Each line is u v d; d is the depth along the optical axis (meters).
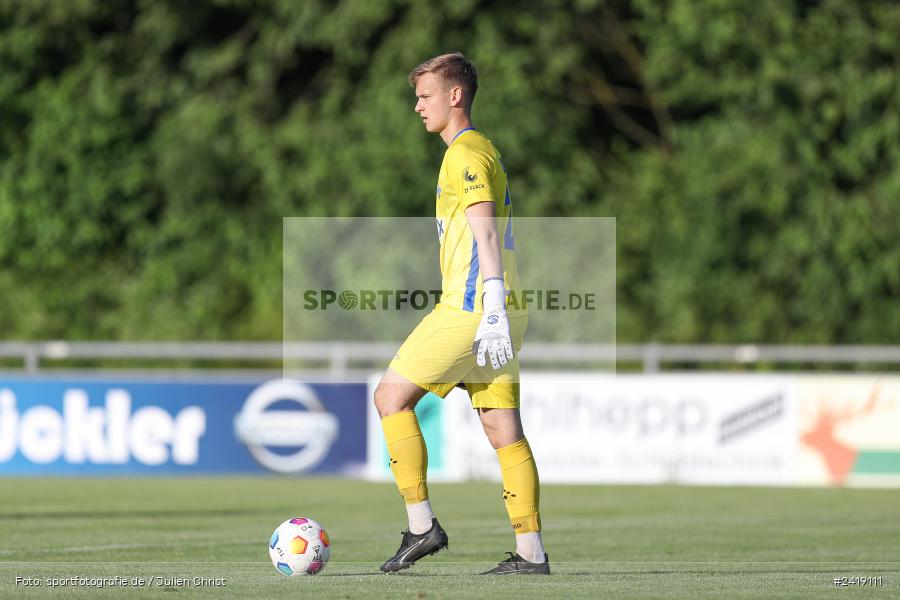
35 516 36.31
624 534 32.75
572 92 82.25
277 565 19.86
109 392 50.03
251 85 84.69
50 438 49.97
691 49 78.19
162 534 31.41
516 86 74.19
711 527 34.72
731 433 48.72
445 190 19.03
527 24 77.06
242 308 76.81
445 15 75.56
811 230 75.94
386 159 73.81
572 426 49.12
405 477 19.83
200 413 50.22
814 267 75.56
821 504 42.03
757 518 37.47
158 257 80.44
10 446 50.06
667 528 34.34
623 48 82.06
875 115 77.44
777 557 27.30
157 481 48.88
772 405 48.75
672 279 74.81
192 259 79.31
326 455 50.03
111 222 82.62
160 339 70.00
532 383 49.28
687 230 75.69
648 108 86.62
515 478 19.64
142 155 82.81
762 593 17.66
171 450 50.12
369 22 77.56
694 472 48.69
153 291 78.12
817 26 77.56
